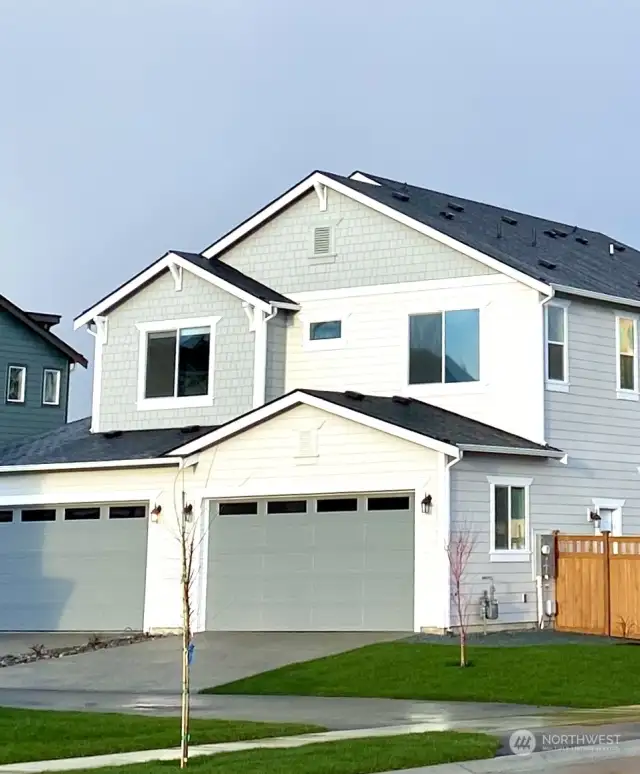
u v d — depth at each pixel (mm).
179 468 29969
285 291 32375
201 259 33438
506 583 27297
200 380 32438
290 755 14430
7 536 32656
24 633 31656
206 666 24547
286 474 28516
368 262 31156
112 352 34031
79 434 34438
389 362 30578
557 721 17641
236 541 29219
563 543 27969
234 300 31984
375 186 32781
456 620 26172
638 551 26719
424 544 26500
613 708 19406
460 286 29766
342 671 22938
